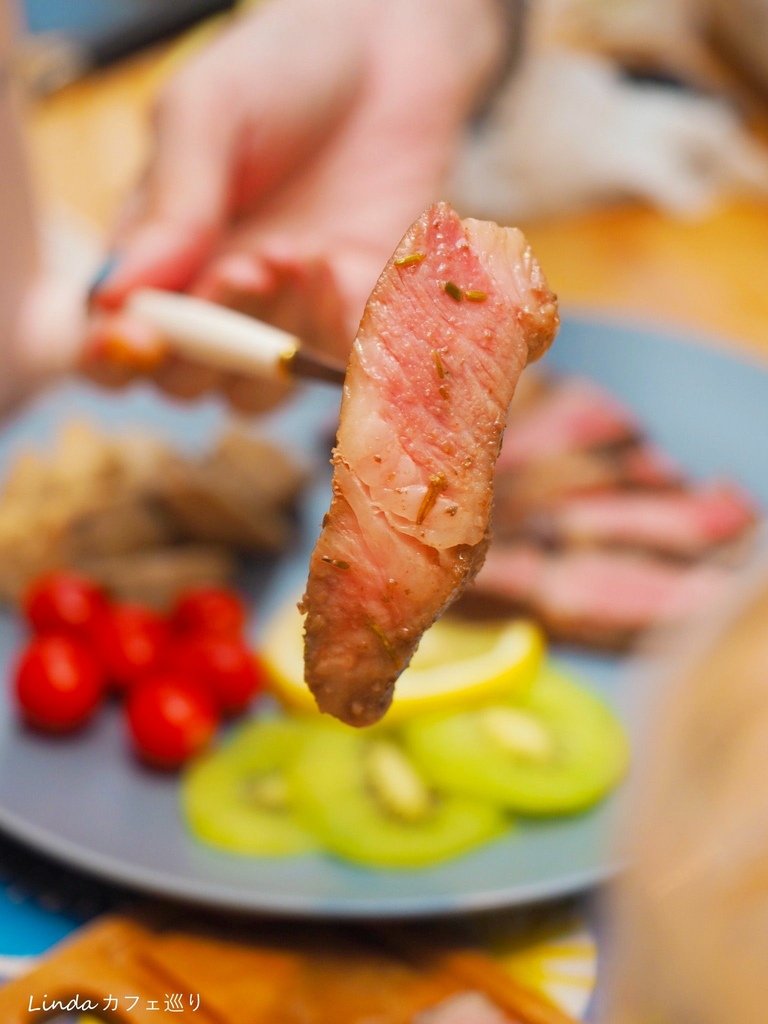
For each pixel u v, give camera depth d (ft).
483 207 2.33
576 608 1.83
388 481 1.22
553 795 1.65
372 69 2.14
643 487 1.98
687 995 1.01
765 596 1.19
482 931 1.55
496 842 1.63
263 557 1.98
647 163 2.36
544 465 2.00
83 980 1.48
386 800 1.66
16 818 1.64
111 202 2.41
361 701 1.23
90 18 2.76
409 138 2.12
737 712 1.11
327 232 2.04
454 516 1.22
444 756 1.69
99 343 1.77
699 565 1.89
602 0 2.69
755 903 1.02
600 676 1.81
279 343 1.53
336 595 1.22
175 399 1.96
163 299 1.60
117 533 1.95
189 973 1.50
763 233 2.31
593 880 1.55
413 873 1.59
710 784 1.09
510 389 1.24
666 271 2.26
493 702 1.76
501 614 1.84
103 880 1.61
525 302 1.25
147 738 1.70
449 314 1.24
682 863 1.07
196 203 1.89
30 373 2.19
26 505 1.96
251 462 2.01
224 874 1.59
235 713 1.79
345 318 1.84
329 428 2.09
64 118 2.57
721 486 1.98
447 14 2.25
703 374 2.06
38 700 1.73
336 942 1.53
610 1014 1.11
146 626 1.84
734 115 2.51
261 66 2.00
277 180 2.07
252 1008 1.47
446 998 1.48
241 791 1.68
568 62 2.55
